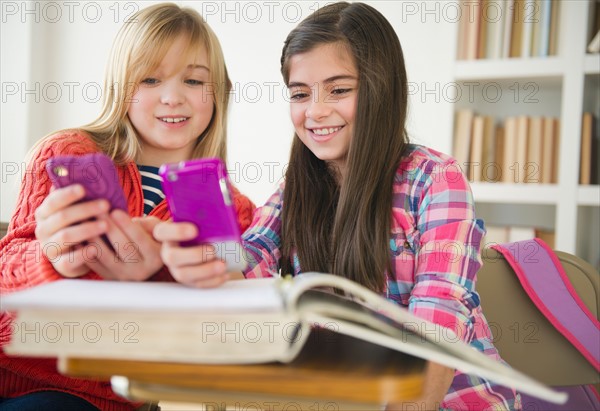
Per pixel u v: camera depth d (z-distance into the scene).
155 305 0.59
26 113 3.11
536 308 1.29
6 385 1.17
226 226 0.74
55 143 1.24
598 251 2.45
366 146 1.14
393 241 1.14
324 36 1.14
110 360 0.64
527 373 1.27
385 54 1.17
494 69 2.33
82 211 0.78
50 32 3.21
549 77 2.29
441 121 2.67
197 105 1.36
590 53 2.22
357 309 0.68
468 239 1.05
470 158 2.42
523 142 2.37
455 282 0.98
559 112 2.49
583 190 2.21
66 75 3.20
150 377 0.63
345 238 1.13
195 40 1.34
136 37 1.31
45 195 1.18
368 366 0.64
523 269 1.29
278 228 1.30
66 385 1.13
